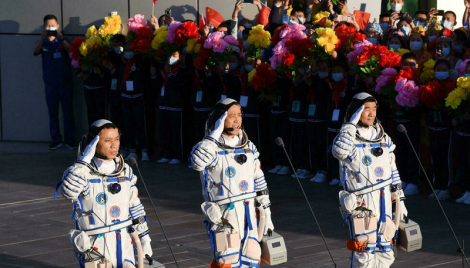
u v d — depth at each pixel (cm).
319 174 1287
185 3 1662
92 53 1562
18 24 1798
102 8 1722
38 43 1706
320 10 1530
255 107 1367
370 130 657
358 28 1356
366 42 1163
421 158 1249
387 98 1163
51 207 1120
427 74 1098
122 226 555
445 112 1088
